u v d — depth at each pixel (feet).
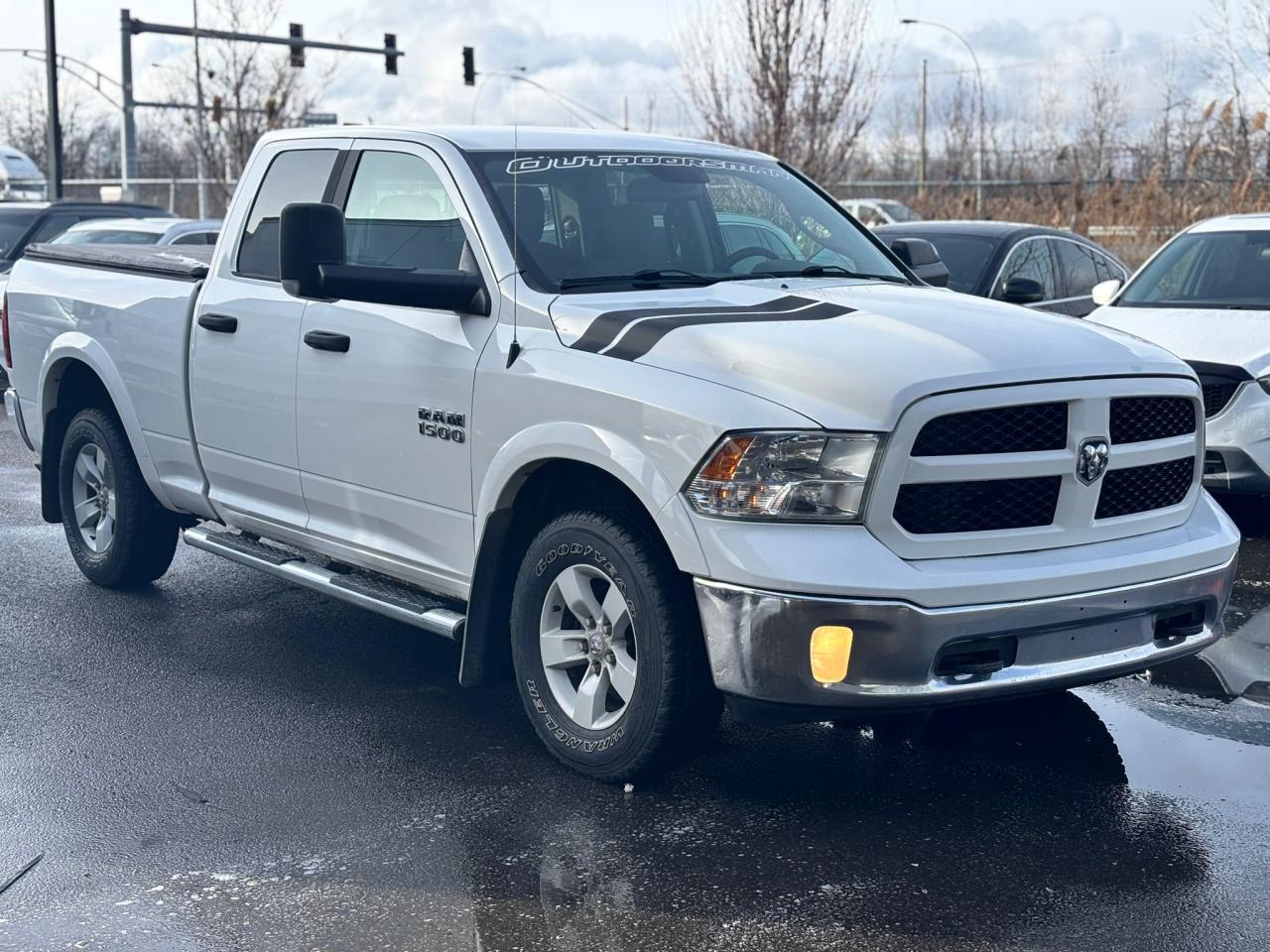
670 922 11.99
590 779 15.08
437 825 14.02
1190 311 29.04
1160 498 14.83
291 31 99.86
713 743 16.19
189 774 15.38
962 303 15.64
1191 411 15.02
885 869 13.02
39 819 14.23
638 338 14.34
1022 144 111.45
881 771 15.42
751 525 13.08
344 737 16.51
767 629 12.94
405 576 17.20
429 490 16.31
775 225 18.34
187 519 22.56
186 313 19.88
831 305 15.21
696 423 13.33
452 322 16.01
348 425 17.26
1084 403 13.64
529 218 16.34
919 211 97.50
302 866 13.12
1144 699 17.85
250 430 18.89
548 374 14.69
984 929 11.87
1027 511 13.60
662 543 14.07
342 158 18.37
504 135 17.54
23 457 36.42
